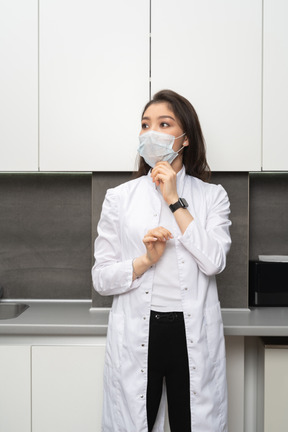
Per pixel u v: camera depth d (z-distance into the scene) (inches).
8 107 77.1
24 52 76.8
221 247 58.7
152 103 61.9
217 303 60.5
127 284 57.6
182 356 56.2
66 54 76.5
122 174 80.8
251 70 75.9
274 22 75.5
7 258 91.2
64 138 77.2
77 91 76.7
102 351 69.0
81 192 91.0
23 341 70.0
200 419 55.6
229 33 75.6
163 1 75.4
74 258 91.2
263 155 76.4
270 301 81.0
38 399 69.2
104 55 76.3
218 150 76.5
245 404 79.4
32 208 91.0
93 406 69.0
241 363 72.1
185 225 56.7
